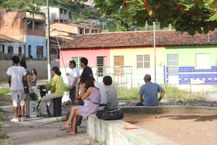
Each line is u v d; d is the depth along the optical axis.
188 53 33.84
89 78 10.90
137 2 6.23
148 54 34.72
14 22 62.03
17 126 12.28
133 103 19.64
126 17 7.05
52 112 14.65
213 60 33.41
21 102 13.43
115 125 8.21
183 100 21.94
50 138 10.09
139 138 6.55
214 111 12.34
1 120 13.47
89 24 90.94
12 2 82.00
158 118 11.40
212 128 9.32
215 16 6.39
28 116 14.31
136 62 35.09
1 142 9.30
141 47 34.91
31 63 53.38
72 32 77.12
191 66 32.66
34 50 63.44
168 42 34.09
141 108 12.50
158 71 34.34
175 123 10.28
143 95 12.84
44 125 12.50
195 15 7.10
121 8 6.40
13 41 59.53
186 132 8.86
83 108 10.47
